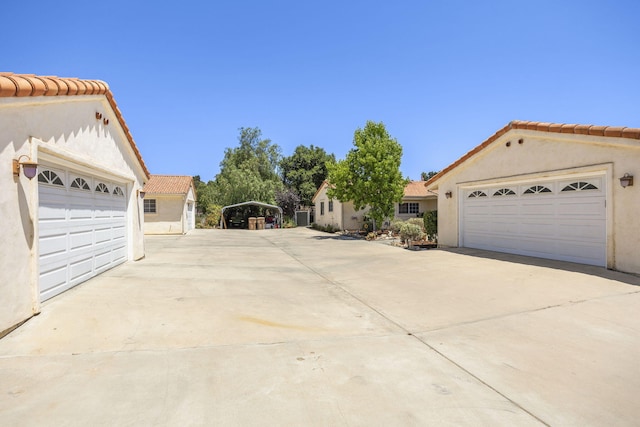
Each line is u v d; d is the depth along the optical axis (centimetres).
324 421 298
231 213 3681
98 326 511
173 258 1220
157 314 572
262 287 799
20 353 420
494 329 518
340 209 2694
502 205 1160
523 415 307
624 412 311
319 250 1545
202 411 310
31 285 530
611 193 831
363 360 416
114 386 350
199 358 416
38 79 530
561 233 970
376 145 2027
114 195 971
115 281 793
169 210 2516
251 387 352
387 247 1619
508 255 1098
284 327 530
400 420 300
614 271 822
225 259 1237
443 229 1412
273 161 5009
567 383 361
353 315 595
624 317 548
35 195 536
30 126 529
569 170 926
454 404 324
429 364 406
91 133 765
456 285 785
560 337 481
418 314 597
